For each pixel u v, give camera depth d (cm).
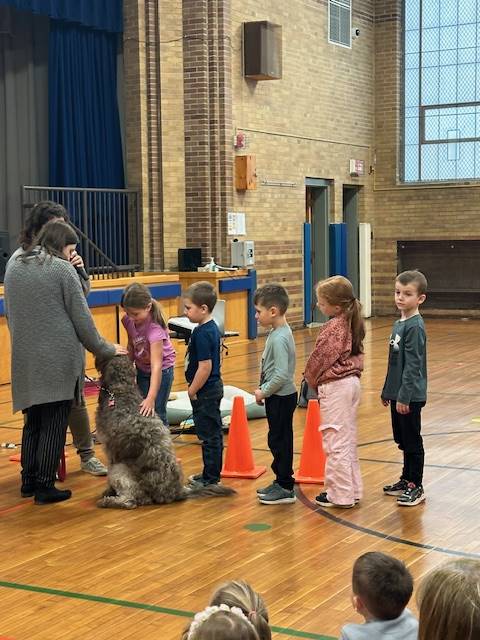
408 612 241
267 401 514
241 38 1316
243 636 176
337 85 1553
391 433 695
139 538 459
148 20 1236
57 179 1155
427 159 1639
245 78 1326
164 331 544
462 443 658
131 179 1255
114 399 517
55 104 1145
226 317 1270
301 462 575
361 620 353
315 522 483
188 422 715
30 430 531
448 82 1611
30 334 505
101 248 1191
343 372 508
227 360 1111
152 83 1245
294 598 377
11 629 350
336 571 409
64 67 1152
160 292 1158
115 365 519
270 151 1387
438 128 1625
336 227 1557
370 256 1670
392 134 1650
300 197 1466
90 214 1183
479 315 1622
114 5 1207
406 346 505
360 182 1634
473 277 1622
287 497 518
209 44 1264
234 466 580
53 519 493
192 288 526
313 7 1479
